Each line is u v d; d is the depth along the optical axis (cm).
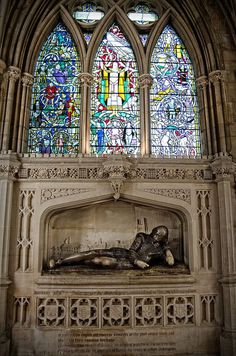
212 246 799
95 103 920
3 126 826
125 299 766
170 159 823
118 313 754
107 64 955
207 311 769
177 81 953
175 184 821
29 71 898
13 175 785
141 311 761
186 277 773
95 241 851
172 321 762
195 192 820
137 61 952
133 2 997
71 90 931
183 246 842
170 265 787
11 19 891
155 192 814
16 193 797
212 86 898
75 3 989
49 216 830
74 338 738
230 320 730
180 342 751
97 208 870
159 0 977
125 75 949
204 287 778
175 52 977
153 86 941
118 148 891
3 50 865
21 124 853
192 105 938
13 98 853
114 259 779
